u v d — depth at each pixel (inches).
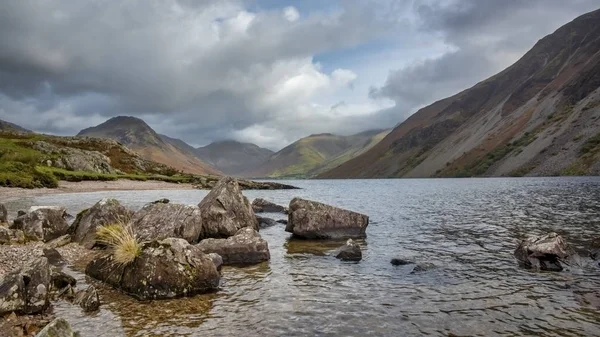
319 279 639.8
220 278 636.7
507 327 437.1
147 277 543.5
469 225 1231.5
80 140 6200.8
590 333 415.8
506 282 612.4
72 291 527.2
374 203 2178.9
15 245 782.5
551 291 563.2
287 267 725.9
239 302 522.6
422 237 1036.5
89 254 775.1
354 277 653.3
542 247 714.8
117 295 540.7
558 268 688.4
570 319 456.1
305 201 1109.1
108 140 6481.3
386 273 678.5
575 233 1023.0
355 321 456.1
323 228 1050.1
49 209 937.5
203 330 424.8
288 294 558.3
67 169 4160.9
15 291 444.1
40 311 456.1
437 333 422.9
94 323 437.7
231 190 1119.6
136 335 407.2
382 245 938.1
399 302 523.5
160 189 3754.9
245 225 1088.8
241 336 410.6
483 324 446.6
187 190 3718.0
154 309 490.3
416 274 668.7
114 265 596.4
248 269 710.5
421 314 478.9
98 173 4276.6
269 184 4840.1
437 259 778.8
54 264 682.8
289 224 1147.9
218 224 978.1
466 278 638.5
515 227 1157.7
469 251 850.1
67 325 356.2
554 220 1268.5
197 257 589.0
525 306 503.2
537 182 4111.7
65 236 866.8
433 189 3774.6
